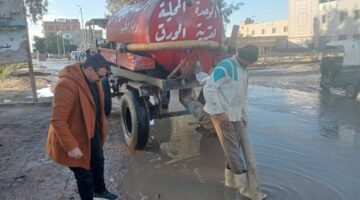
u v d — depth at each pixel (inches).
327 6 1897.1
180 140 276.8
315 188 182.9
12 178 207.3
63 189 190.1
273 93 504.1
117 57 308.2
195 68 252.2
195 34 253.6
